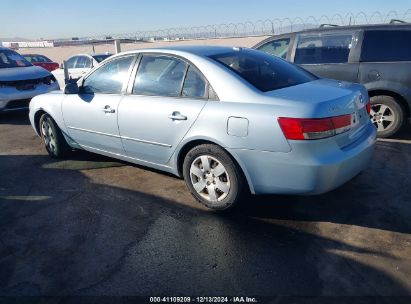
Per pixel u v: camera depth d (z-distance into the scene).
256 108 3.24
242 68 3.68
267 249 3.09
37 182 4.69
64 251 3.19
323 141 3.08
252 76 3.59
